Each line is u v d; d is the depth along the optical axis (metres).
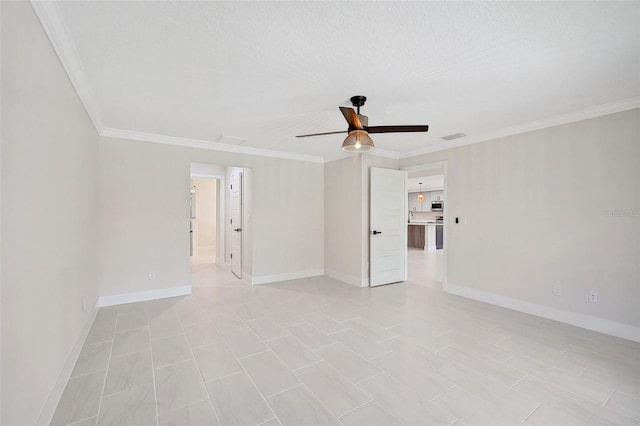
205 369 2.25
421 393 1.96
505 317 3.37
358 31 1.75
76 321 2.37
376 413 1.77
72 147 2.22
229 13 1.59
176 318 3.31
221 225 6.57
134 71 2.23
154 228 4.00
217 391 1.98
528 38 1.82
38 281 1.52
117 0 1.48
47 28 1.59
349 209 5.02
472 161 4.07
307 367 2.29
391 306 3.77
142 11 1.57
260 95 2.67
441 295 4.27
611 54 2.00
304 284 4.91
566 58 2.05
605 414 1.76
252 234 4.86
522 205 3.55
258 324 3.16
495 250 3.82
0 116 1.12
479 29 1.73
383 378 2.14
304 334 2.91
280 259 5.15
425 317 3.37
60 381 1.89
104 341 2.72
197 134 3.98
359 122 2.49
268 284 4.90
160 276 4.06
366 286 4.79
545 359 2.41
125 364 2.31
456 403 1.86
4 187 1.16
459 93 2.64
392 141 4.32
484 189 3.94
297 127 3.65
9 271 1.20
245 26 1.70
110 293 3.73
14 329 1.24
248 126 3.61
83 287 2.67
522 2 1.50
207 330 2.99
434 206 11.52
